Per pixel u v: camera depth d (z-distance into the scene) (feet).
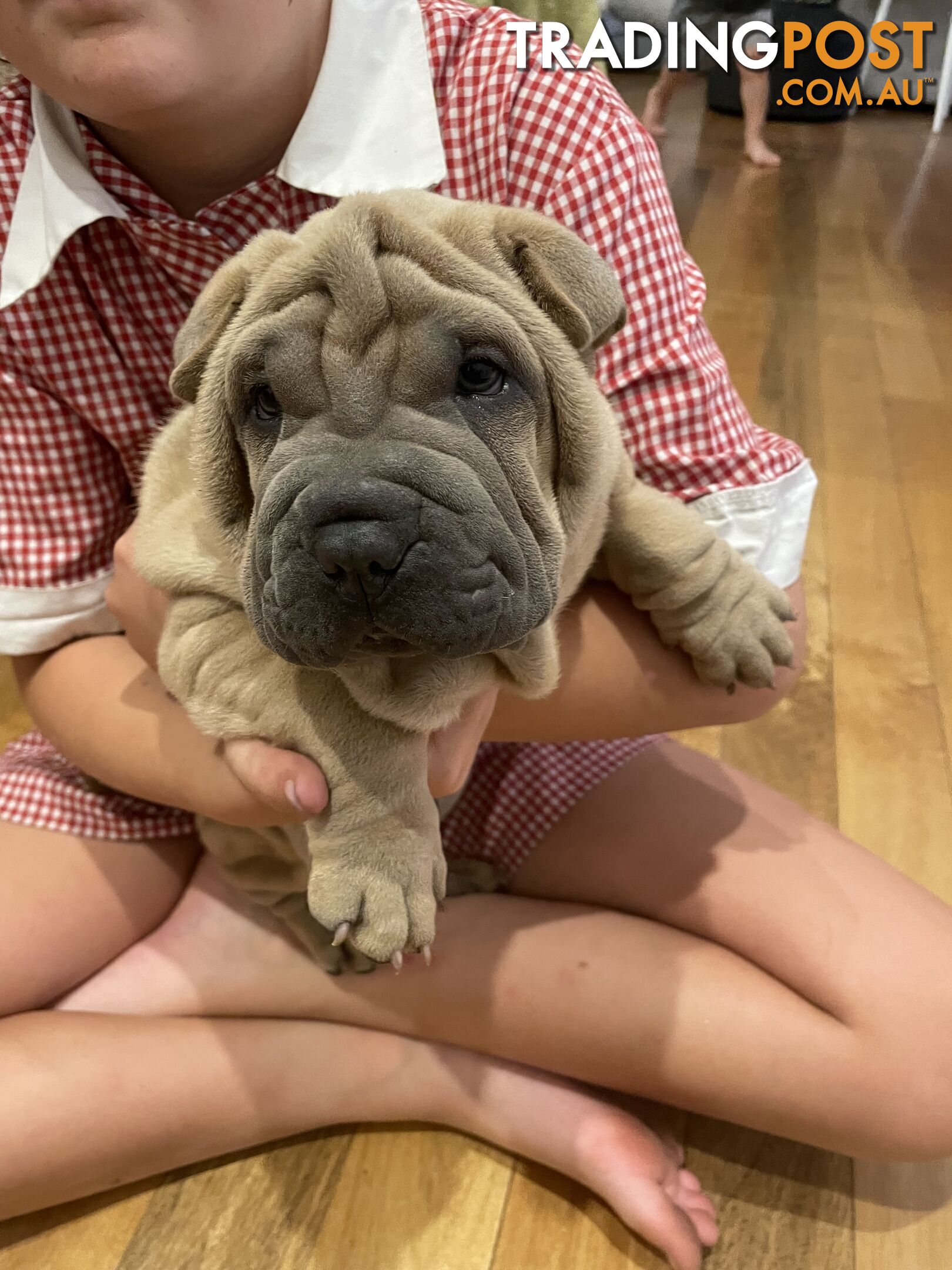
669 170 11.95
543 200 2.83
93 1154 2.64
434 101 2.80
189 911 3.18
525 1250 2.71
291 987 2.97
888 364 7.47
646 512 2.50
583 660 2.73
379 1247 2.72
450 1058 2.92
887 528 5.56
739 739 4.20
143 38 2.26
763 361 7.43
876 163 12.57
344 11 2.67
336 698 2.00
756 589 2.59
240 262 1.82
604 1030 2.76
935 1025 2.59
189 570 2.09
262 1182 2.87
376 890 1.97
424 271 1.63
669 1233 2.57
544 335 1.72
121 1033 2.80
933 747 4.18
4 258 2.77
